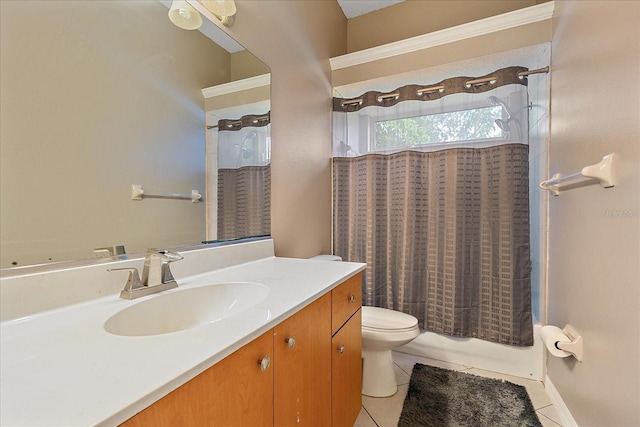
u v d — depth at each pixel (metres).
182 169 1.19
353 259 2.28
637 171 0.89
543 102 1.85
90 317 0.74
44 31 0.80
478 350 1.97
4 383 0.45
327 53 2.28
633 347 0.91
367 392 1.69
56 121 0.82
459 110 2.00
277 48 1.69
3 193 0.72
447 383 1.79
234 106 1.42
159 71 1.10
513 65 2.01
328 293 1.08
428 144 2.08
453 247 1.99
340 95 2.47
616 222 1.01
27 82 0.77
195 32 1.23
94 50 0.91
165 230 1.12
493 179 1.92
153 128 1.08
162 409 0.47
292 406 0.85
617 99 1.01
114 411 0.40
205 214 1.29
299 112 1.89
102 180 0.93
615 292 1.02
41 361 0.52
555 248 1.64
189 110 1.22
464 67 2.05
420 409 1.56
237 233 1.43
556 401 1.57
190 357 0.54
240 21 1.43
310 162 2.02
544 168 1.82
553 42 1.72
